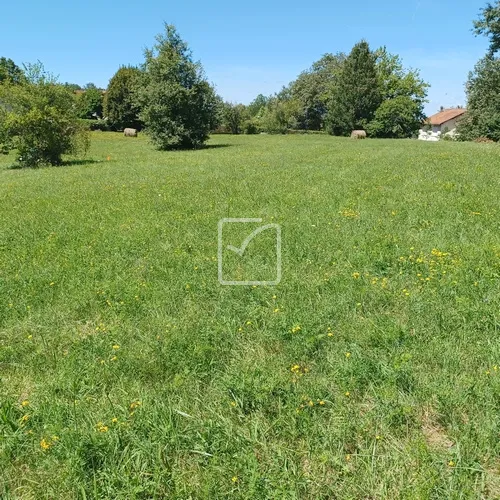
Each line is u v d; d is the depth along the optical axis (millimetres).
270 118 53094
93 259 6094
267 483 2455
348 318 4145
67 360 3729
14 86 18703
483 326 3822
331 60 65125
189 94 27250
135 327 4246
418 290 4586
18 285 5293
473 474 2465
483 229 6504
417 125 48562
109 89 50906
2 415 2990
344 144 28266
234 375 3348
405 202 8453
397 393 3053
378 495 2391
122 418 2982
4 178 15445
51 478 2604
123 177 14125
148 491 2479
